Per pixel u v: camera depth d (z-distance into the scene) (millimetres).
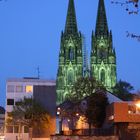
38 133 143875
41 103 150250
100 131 95938
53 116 149125
